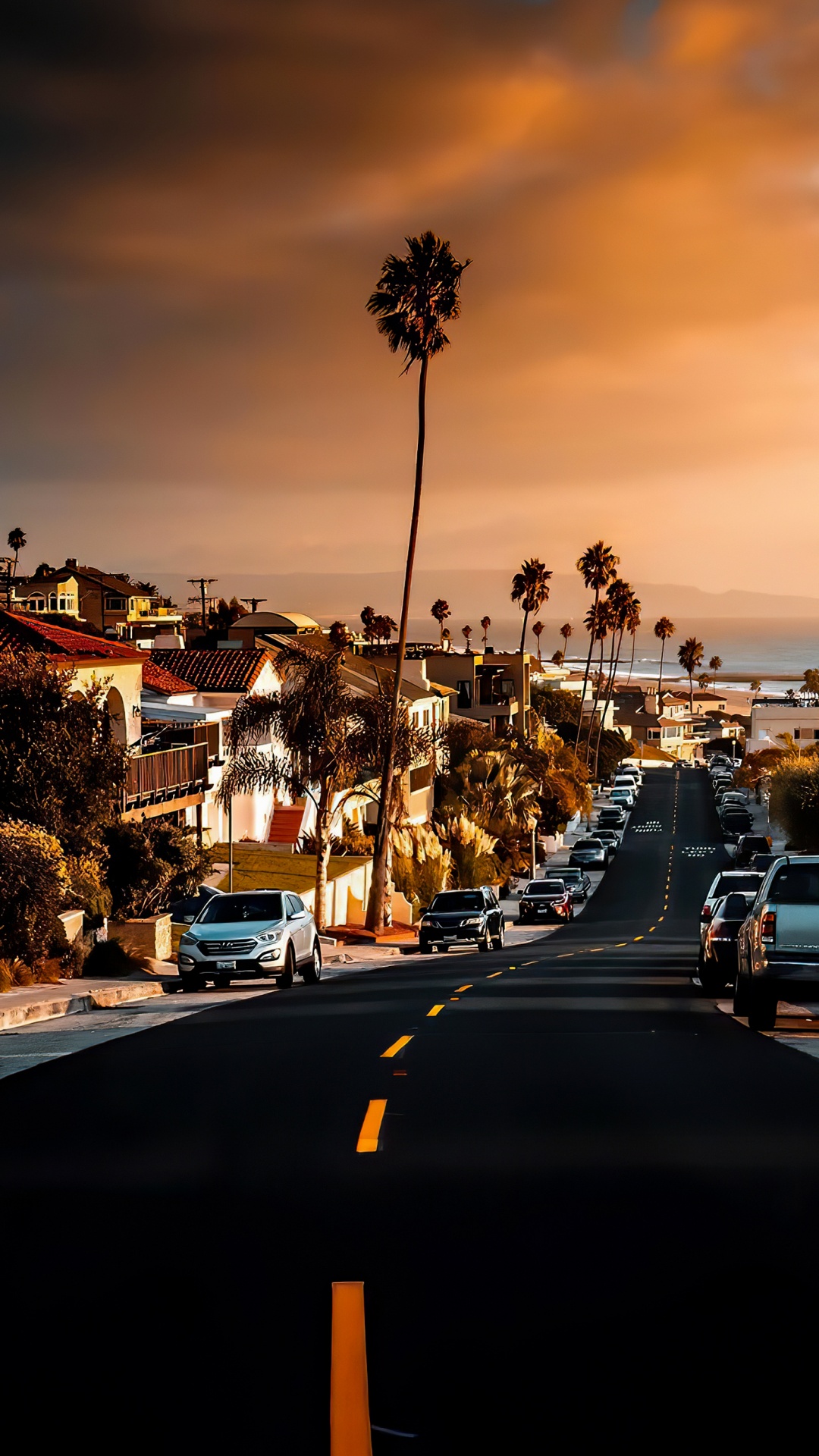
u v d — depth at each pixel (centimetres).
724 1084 1149
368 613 15950
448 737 8588
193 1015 1917
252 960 2402
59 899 2519
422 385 4778
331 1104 1076
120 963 2748
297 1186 812
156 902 3678
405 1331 571
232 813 5425
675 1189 791
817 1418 483
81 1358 547
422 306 4709
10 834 2442
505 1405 496
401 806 5212
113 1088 1177
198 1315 595
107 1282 641
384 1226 725
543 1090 1126
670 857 9519
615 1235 704
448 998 2094
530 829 8256
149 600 12581
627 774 14912
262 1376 526
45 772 2816
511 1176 826
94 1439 473
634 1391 508
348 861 5631
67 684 2972
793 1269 645
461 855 6825
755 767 13238
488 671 10800
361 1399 502
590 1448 462
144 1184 825
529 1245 688
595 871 8831
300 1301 610
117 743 3044
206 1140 949
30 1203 784
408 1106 1057
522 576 11756
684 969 2959
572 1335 565
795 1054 1342
